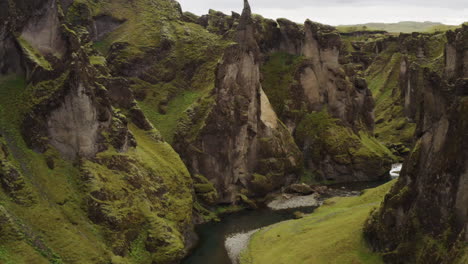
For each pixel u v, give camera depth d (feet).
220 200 402.52
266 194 435.12
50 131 266.57
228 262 275.80
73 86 270.67
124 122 309.01
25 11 289.94
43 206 230.68
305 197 434.30
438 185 215.51
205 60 488.85
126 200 270.05
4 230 202.39
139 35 500.33
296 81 554.05
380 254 238.27
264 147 447.01
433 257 206.90
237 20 533.55
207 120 403.95
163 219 284.00
